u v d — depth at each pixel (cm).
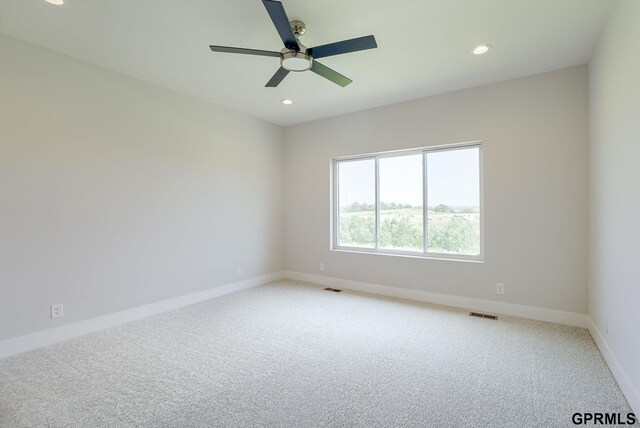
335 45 227
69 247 295
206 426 175
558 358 251
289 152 534
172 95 379
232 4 218
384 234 454
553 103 325
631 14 190
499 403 195
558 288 326
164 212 372
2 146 256
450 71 325
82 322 303
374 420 180
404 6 220
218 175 434
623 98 204
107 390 209
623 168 205
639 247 179
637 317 182
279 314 358
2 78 256
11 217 261
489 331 307
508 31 252
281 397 202
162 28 249
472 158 385
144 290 352
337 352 265
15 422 178
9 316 260
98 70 314
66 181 293
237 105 434
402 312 363
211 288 425
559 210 324
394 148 427
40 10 224
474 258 381
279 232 532
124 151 335
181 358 255
